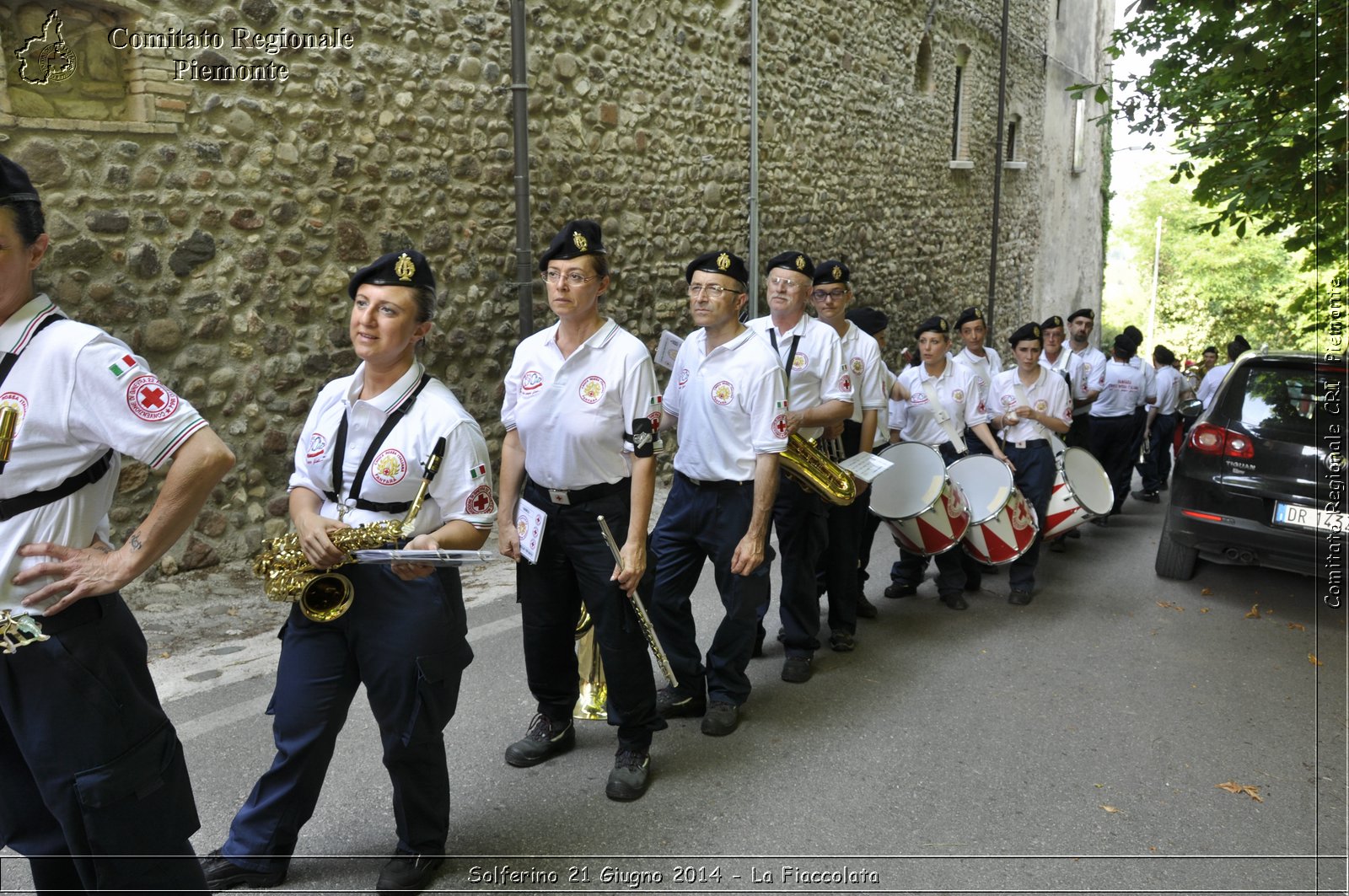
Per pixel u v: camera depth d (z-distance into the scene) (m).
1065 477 6.02
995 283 17.52
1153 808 3.44
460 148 6.88
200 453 1.98
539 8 7.36
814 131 11.20
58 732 1.96
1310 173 6.68
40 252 1.94
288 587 2.55
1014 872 3.03
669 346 4.29
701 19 9.05
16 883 2.80
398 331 2.54
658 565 3.98
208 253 5.55
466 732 3.85
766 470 3.69
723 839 3.17
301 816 2.77
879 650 5.02
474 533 2.67
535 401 3.21
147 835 2.09
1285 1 6.15
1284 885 3.00
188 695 4.06
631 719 3.40
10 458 1.89
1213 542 6.07
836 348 4.50
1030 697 4.42
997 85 17.14
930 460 5.35
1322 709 4.34
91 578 1.93
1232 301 43.00
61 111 4.99
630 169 8.41
